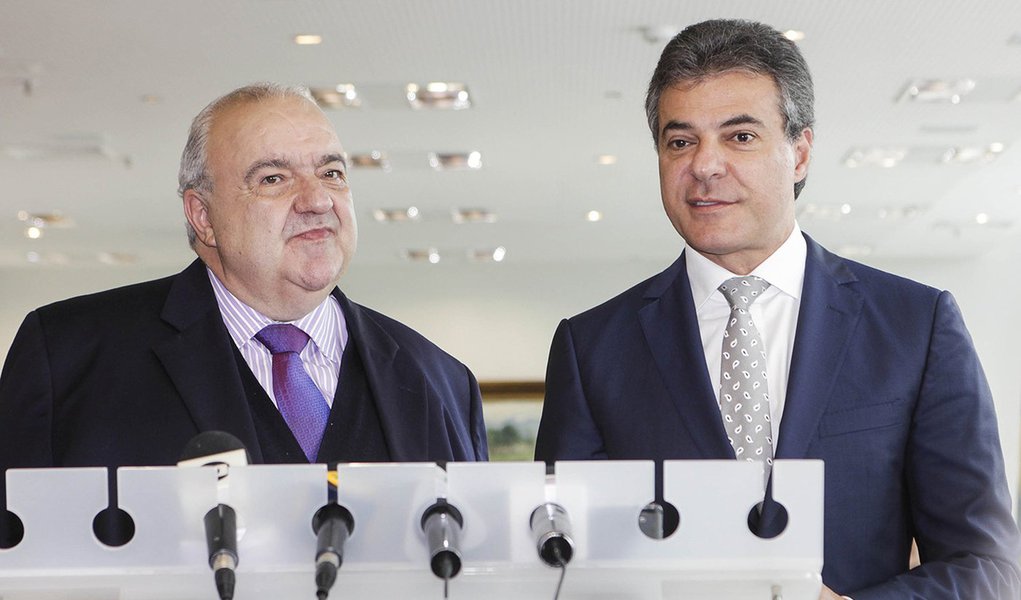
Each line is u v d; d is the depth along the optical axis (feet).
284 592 4.51
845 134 30.12
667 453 6.75
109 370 6.83
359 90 25.90
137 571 4.50
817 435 6.46
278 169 6.94
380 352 7.40
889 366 6.59
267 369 7.13
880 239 45.34
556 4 20.84
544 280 50.93
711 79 6.57
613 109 27.53
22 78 24.70
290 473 4.49
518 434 49.98
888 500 6.47
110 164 32.22
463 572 4.50
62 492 4.50
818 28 22.15
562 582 4.50
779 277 6.93
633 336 7.16
